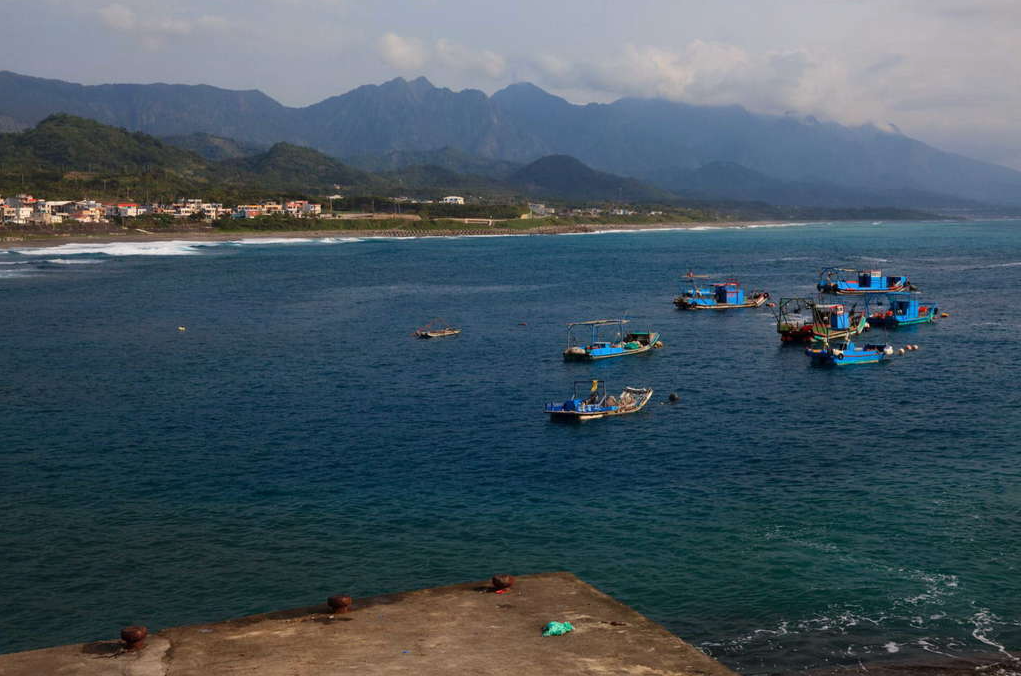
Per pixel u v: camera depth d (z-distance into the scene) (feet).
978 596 138.62
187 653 67.41
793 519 174.70
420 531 172.14
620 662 65.00
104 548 164.04
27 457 224.12
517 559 157.58
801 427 251.39
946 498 184.65
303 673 63.52
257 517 180.45
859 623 130.93
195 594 144.77
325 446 234.99
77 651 68.03
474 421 263.49
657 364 359.87
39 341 417.28
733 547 160.97
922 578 145.69
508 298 604.08
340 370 346.33
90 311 524.93
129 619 136.56
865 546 159.63
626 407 271.90
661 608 137.49
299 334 442.09
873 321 465.47
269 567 155.12
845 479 200.23
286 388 311.68
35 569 154.92
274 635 70.90
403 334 443.32
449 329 449.06
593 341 418.92
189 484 201.98
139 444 237.04
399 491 196.85
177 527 174.70
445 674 63.16
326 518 179.73
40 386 314.14
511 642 68.80
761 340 420.77
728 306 547.08
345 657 66.28
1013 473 201.05
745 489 195.11
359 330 456.86
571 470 212.23
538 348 401.29
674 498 189.78
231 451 229.86
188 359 370.12
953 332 432.66
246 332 448.24
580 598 78.28
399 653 66.95
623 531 170.50
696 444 234.79
